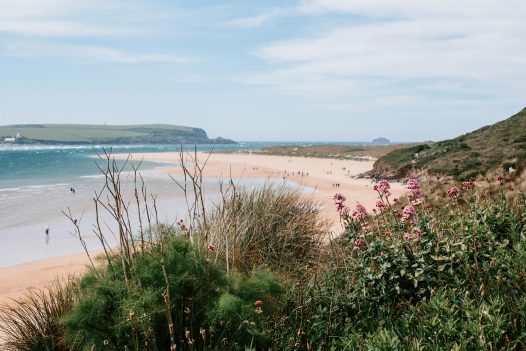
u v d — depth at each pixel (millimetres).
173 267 3703
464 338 3170
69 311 3699
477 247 4387
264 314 3854
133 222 16609
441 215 5484
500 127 31578
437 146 35719
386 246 4344
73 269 10781
